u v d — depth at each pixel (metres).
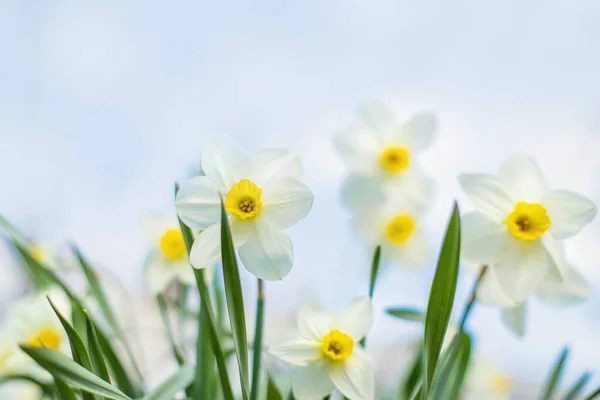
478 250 0.59
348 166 0.79
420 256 0.80
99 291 0.66
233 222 0.58
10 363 0.68
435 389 0.59
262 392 0.69
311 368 0.60
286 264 0.58
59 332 0.70
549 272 0.59
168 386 0.60
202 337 0.63
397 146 0.80
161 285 0.70
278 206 0.58
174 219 0.73
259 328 0.59
